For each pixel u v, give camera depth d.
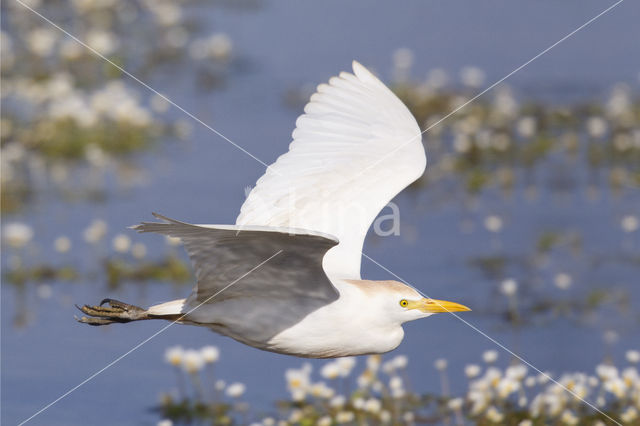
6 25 24.34
